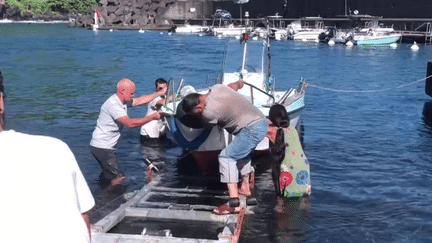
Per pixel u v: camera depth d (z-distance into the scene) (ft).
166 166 25.25
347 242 16.29
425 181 23.07
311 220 18.02
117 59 92.38
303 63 85.92
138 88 55.52
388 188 21.94
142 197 19.86
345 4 170.09
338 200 20.27
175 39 154.10
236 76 30.58
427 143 30.63
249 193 19.88
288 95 29.58
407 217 18.47
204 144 22.06
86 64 83.15
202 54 103.81
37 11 305.32
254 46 30.78
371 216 18.57
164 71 73.10
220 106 17.34
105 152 22.26
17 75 66.80
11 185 5.21
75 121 36.09
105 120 21.91
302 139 31.73
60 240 5.15
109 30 210.59
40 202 5.21
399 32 140.36
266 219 18.03
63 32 196.54
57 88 54.39
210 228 17.34
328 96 50.34
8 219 5.14
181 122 20.94
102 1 237.86
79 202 5.55
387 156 27.55
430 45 129.29
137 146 29.25
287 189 20.16
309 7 188.14
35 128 33.65
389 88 55.93
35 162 5.31
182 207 18.80
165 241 15.39
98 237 15.64
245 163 19.21
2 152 5.33
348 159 26.91
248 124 17.43
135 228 17.30
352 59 93.30
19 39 153.79
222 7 219.20
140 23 231.50
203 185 22.34
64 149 5.54
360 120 38.11
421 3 146.00
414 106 44.45
